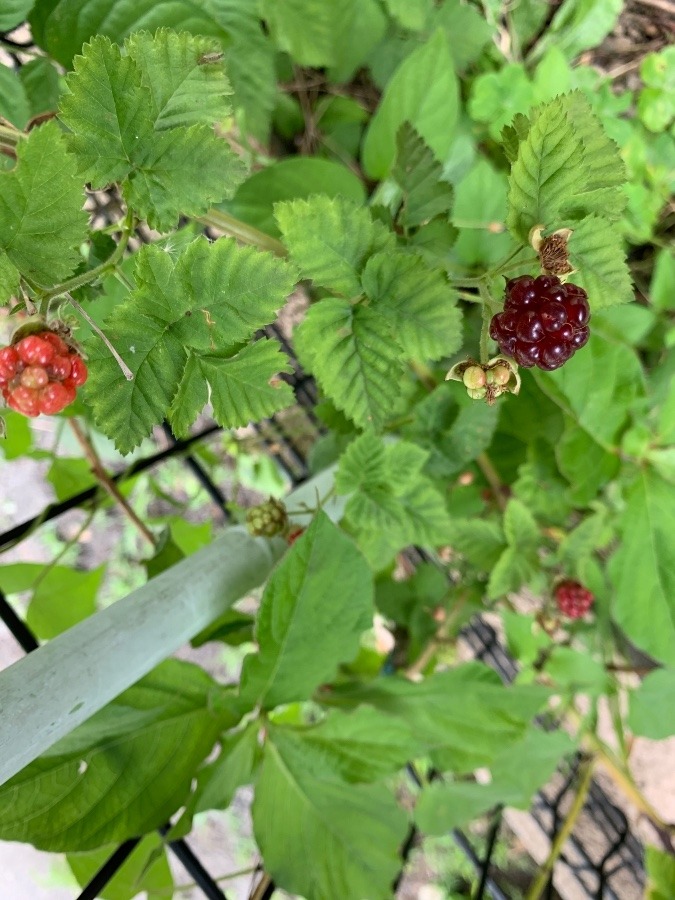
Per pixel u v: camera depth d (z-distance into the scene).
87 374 0.11
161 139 0.12
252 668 0.19
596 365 0.24
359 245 0.14
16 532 0.22
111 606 0.16
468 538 0.26
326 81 0.34
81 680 0.14
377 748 0.20
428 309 0.14
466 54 0.32
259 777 0.20
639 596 0.26
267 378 0.12
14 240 0.10
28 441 0.26
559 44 0.33
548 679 0.30
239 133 0.28
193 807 0.18
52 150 0.10
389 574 0.30
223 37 0.19
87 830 0.17
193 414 0.12
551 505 0.28
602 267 0.13
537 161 0.12
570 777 0.33
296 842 0.19
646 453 0.25
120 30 0.18
